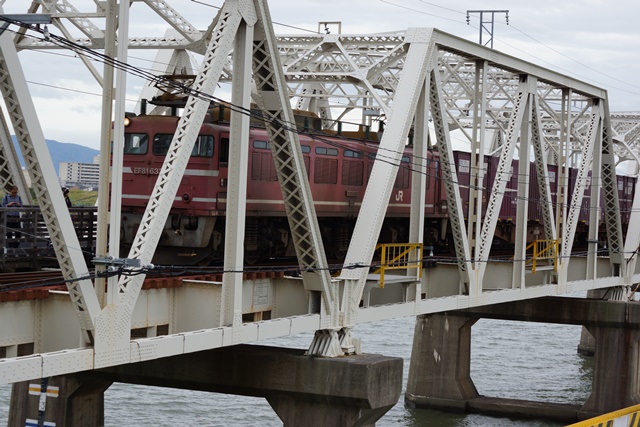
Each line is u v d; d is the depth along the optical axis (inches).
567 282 1964.8
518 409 2128.4
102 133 841.5
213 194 1286.9
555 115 2169.0
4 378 756.6
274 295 1189.1
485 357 2878.9
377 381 1132.5
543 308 2236.7
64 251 801.6
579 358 2930.6
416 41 1360.7
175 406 2037.4
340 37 1430.9
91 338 837.2
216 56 954.7
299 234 1127.6
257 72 1053.8
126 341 866.1
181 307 1042.1
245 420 1950.1
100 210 848.3
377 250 1691.7
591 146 2081.7
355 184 1579.7
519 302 2225.6
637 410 1331.2
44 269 1111.0
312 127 1488.7
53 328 890.7
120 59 819.4
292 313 1179.9
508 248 2348.7
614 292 2319.1
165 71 1560.0
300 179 1087.0
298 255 1136.2
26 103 757.3
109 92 838.5
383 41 1403.8
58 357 800.3
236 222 1001.5
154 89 1595.7
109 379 1227.2
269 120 1034.1
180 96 1352.1
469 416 2118.6
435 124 1412.4
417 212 1371.8
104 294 850.8
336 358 1147.3
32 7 1015.0
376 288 1371.8
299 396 1146.7
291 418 1159.0
